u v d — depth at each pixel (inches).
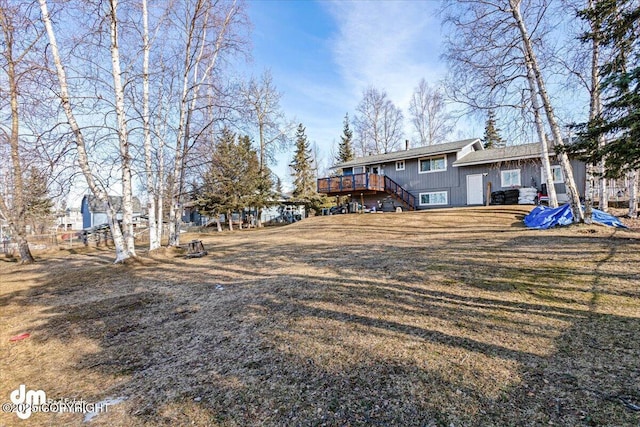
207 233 948.6
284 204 1362.0
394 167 939.3
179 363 141.2
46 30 356.5
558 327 139.0
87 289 286.7
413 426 89.6
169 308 217.9
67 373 142.5
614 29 281.6
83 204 1438.2
